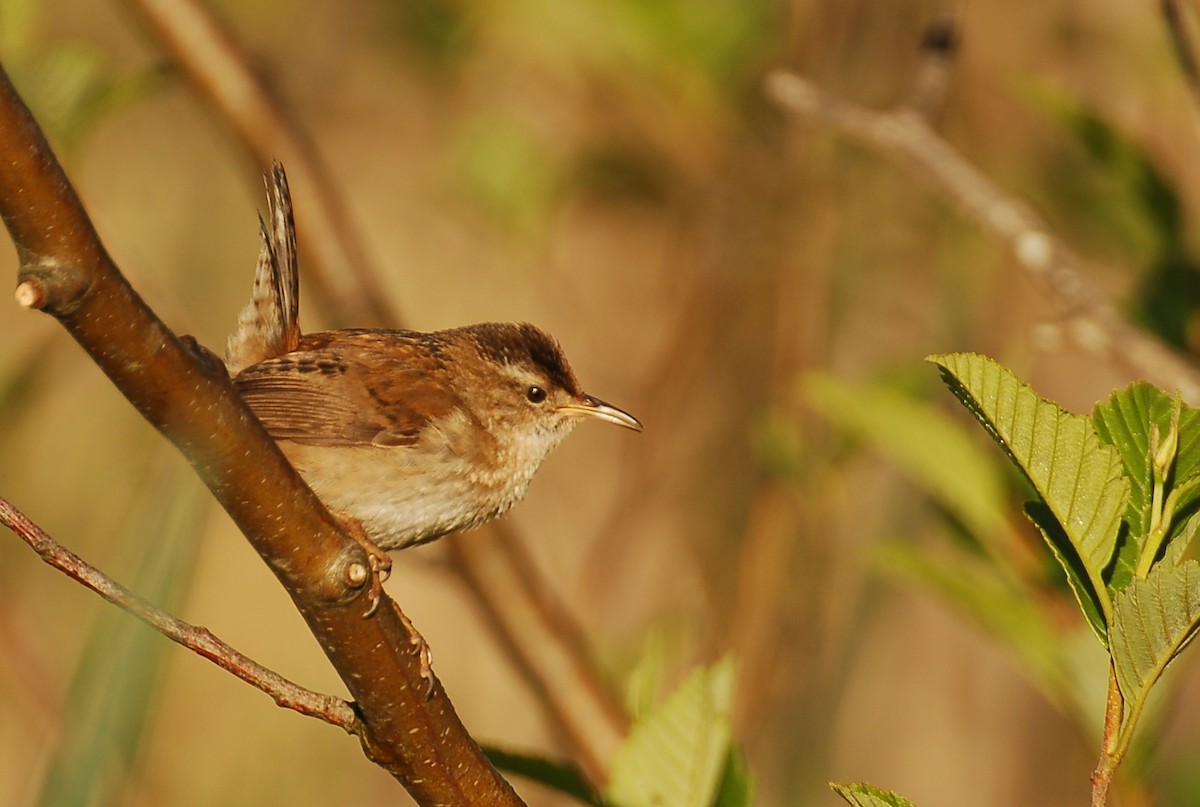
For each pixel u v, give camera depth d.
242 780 13.52
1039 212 10.98
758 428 11.12
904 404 7.64
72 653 12.14
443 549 9.79
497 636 9.85
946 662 12.41
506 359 9.36
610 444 13.80
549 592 9.97
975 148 12.02
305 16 14.49
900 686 12.43
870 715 12.15
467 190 12.03
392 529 8.66
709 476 11.98
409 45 12.62
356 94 14.56
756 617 10.59
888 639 12.23
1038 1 12.09
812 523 10.60
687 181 12.05
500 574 9.82
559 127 12.20
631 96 11.59
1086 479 4.49
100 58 9.13
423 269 15.45
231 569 14.55
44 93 8.98
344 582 4.99
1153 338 8.28
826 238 11.64
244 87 10.45
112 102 9.23
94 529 12.55
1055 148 11.35
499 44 12.16
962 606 7.09
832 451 10.55
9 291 12.44
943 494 7.65
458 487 8.85
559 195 12.02
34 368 10.62
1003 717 12.34
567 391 9.66
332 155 14.68
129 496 11.64
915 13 11.70
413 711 5.32
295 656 14.38
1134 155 8.48
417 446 8.65
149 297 9.29
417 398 8.72
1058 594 7.19
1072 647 6.93
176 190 13.99
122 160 14.10
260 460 4.72
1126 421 4.69
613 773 5.55
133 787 5.95
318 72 14.52
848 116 9.31
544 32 11.47
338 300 10.55
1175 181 9.72
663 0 11.39
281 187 8.81
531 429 9.45
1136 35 10.70
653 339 13.12
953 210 11.53
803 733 10.34
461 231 14.27
